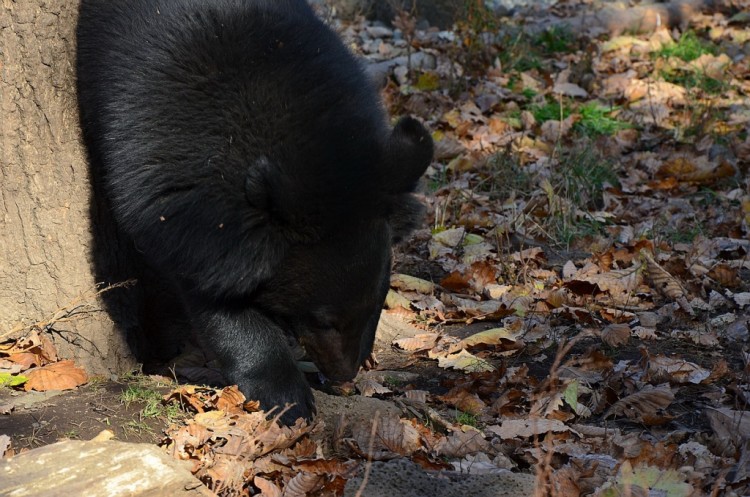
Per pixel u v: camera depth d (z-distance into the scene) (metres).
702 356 6.57
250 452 4.96
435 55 12.97
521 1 15.27
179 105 5.35
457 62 12.71
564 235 8.70
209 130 5.28
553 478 4.63
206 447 5.02
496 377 6.24
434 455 5.19
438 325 7.19
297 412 5.57
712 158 10.59
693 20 15.57
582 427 5.54
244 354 5.61
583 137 10.77
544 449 5.16
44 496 3.86
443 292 7.76
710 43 14.53
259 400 5.59
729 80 13.17
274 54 5.51
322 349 5.58
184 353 6.77
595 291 7.64
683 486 4.62
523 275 7.84
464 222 8.93
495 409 5.82
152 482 4.01
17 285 6.06
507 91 12.10
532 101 12.05
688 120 11.61
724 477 4.86
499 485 4.58
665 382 6.11
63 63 5.90
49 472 4.00
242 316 5.61
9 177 5.90
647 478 4.73
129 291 6.41
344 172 5.26
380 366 6.60
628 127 11.44
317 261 5.33
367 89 5.88
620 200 9.66
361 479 4.59
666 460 5.05
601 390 6.00
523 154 10.44
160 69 5.44
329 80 5.55
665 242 8.48
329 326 5.49
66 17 5.86
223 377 6.09
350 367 5.63
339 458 5.22
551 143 10.84
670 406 5.89
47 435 5.10
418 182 6.24
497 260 8.17
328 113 5.42
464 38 12.94
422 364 6.62
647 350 6.48
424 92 11.84
